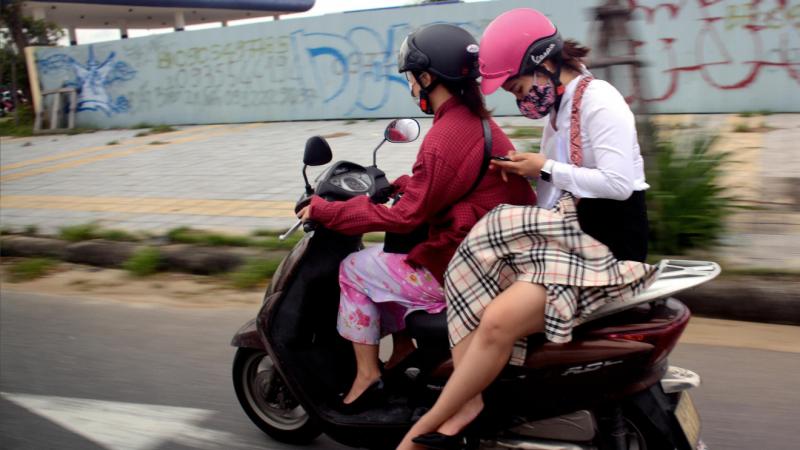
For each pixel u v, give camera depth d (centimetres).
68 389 421
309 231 306
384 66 1541
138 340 491
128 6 2478
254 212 809
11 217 884
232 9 2700
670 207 532
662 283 255
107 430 370
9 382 434
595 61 508
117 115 1927
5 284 643
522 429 279
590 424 269
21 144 1733
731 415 350
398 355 339
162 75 1828
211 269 628
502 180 286
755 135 1036
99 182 1093
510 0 1391
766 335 439
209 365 444
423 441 269
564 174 257
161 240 693
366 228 290
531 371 265
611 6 499
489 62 266
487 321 252
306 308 320
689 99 1295
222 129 1655
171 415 383
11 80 2208
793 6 1200
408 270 297
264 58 1675
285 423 352
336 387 320
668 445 263
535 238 253
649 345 254
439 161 276
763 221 617
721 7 1244
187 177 1066
